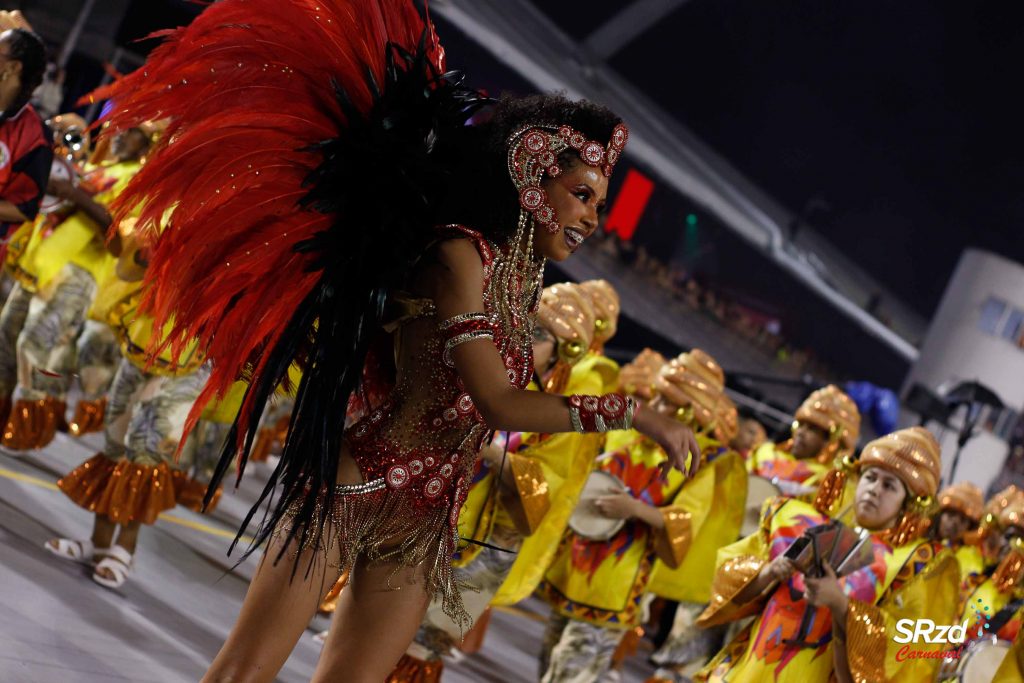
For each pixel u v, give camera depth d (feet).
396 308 8.10
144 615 14.37
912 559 13.10
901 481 13.25
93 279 18.65
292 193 8.48
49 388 19.52
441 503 8.32
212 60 8.54
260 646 8.02
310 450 7.94
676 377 18.38
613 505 16.61
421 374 8.09
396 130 8.21
